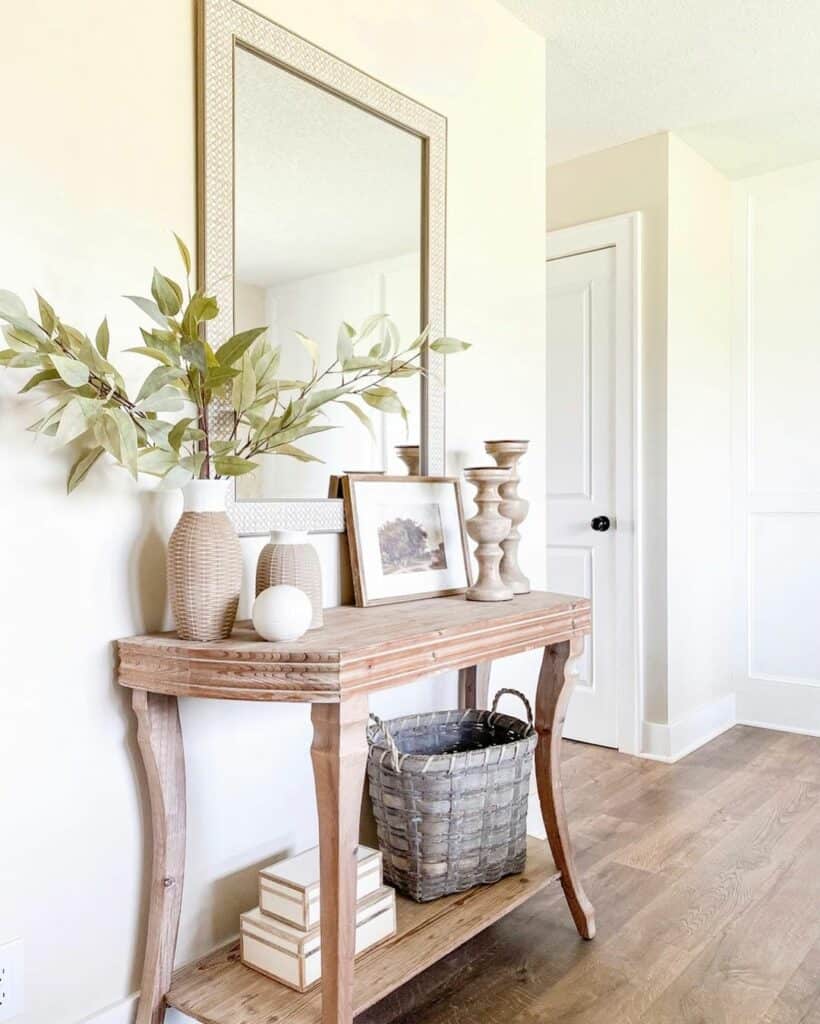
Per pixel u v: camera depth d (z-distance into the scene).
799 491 3.51
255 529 1.60
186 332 1.27
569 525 3.42
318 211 1.72
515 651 1.61
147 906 1.43
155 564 1.45
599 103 2.88
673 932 1.87
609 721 3.31
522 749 1.76
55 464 1.31
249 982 1.40
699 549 3.41
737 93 2.81
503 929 1.89
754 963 1.74
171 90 1.46
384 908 1.52
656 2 2.26
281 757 1.68
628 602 3.24
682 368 3.27
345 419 1.80
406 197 1.95
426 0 2.02
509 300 2.32
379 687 1.26
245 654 1.21
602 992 1.63
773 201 3.57
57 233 1.31
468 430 2.17
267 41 1.61
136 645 1.31
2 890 1.25
